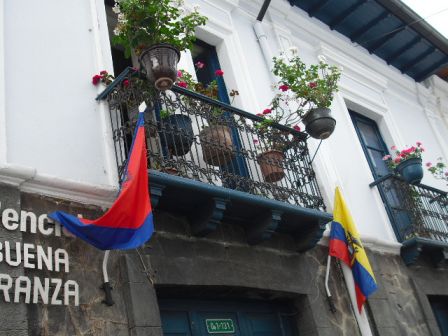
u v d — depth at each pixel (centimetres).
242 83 819
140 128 529
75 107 582
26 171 484
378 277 794
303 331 683
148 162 564
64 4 641
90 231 473
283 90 742
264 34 905
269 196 667
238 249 640
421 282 863
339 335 692
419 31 1094
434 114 1254
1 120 513
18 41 574
